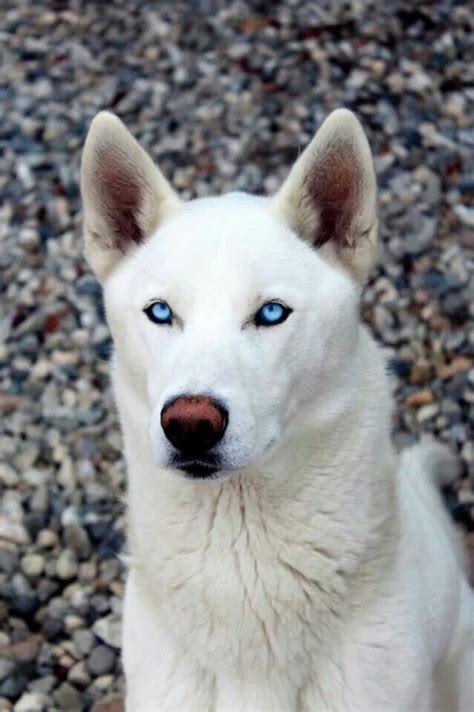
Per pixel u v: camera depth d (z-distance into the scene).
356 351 1.07
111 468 1.61
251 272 1.02
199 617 1.09
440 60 2.17
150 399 1.03
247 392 0.99
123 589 1.48
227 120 2.10
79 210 1.98
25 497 1.58
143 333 1.04
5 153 2.10
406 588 1.10
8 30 2.39
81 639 1.43
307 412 1.04
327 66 2.17
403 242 1.85
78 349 1.77
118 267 1.10
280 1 2.33
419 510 1.20
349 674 1.09
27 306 1.83
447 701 1.23
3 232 1.96
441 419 1.63
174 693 1.11
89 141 1.08
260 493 1.05
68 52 2.31
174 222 1.08
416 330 1.74
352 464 1.06
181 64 2.23
